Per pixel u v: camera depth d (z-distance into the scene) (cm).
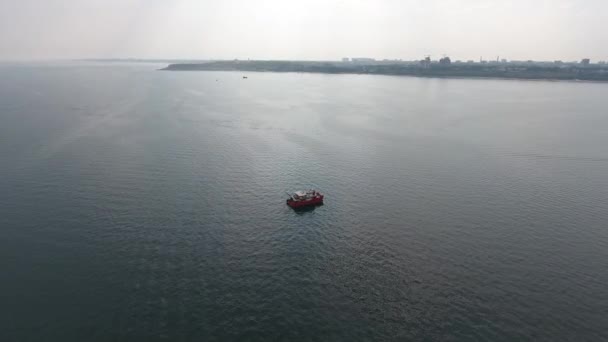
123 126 16125
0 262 6322
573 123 17975
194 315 5256
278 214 8131
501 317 5294
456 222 7875
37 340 4825
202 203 8569
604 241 7219
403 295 5697
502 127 16950
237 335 4941
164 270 6172
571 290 5850
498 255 6731
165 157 11806
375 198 9012
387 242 7119
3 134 14275
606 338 4966
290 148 13075
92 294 5619
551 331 5066
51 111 19550
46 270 6134
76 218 7769
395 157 12156
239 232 7369
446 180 10156
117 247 6781
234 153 12381
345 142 14000
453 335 4981
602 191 9500
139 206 8350
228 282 5925
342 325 5131
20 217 7788
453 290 5819
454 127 16888
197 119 18238
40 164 10919
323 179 10162
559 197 9131
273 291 5747
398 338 4931
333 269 6288
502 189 9581
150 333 4950
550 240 7231
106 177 10000
